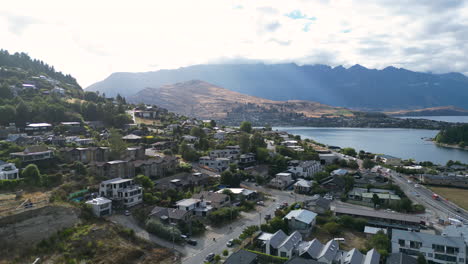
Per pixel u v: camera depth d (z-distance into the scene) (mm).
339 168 146250
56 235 64562
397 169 152875
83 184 92062
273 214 91438
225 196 95375
